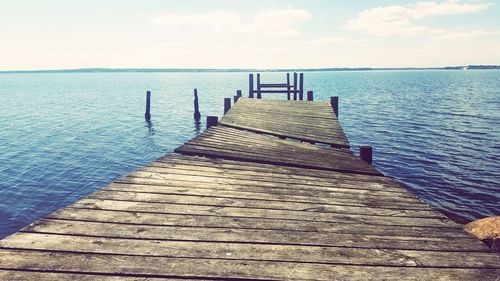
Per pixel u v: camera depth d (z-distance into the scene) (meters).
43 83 148.62
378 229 3.97
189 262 3.05
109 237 3.40
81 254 3.06
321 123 11.86
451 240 3.73
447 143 22.81
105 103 51.53
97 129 28.61
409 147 21.97
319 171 6.55
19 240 3.23
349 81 137.62
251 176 5.88
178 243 3.38
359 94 64.44
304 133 10.25
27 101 56.28
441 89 77.69
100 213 3.97
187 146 7.63
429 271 3.07
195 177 5.59
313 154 7.87
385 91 72.94
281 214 4.29
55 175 16.38
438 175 16.31
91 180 15.77
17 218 11.83
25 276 2.68
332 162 7.21
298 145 8.76
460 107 42.25
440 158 19.22
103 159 19.33
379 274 2.99
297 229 3.86
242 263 3.08
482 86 87.62
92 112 40.12
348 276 2.95
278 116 12.84
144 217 3.94
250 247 3.38
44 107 46.28
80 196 13.85
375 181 6.05
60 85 123.81
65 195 13.95
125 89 90.81
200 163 6.49
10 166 17.73
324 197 5.04
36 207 12.75
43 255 3.00
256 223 3.96
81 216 3.86
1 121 33.38
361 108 42.78
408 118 34.09
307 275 2.94
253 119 12.02
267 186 5.39
